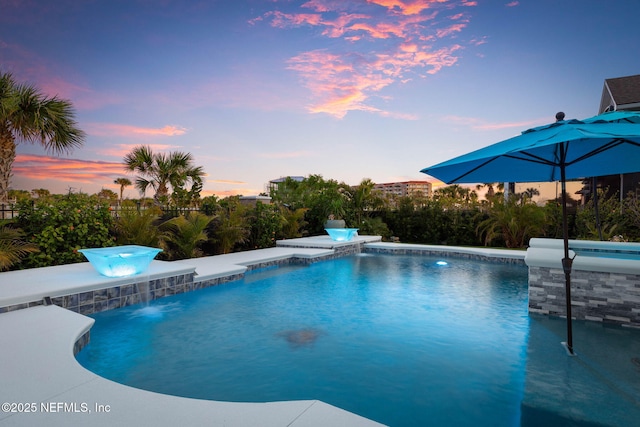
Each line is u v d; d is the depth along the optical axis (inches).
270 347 180.2
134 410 98.0
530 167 194.4
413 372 152.0
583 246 318.7
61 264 305.9
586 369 154.9
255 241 510.6
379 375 149.4
